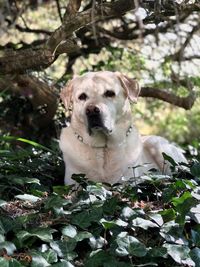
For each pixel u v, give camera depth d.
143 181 4.58
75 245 3.61
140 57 7.04
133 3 4.33
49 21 7.71
